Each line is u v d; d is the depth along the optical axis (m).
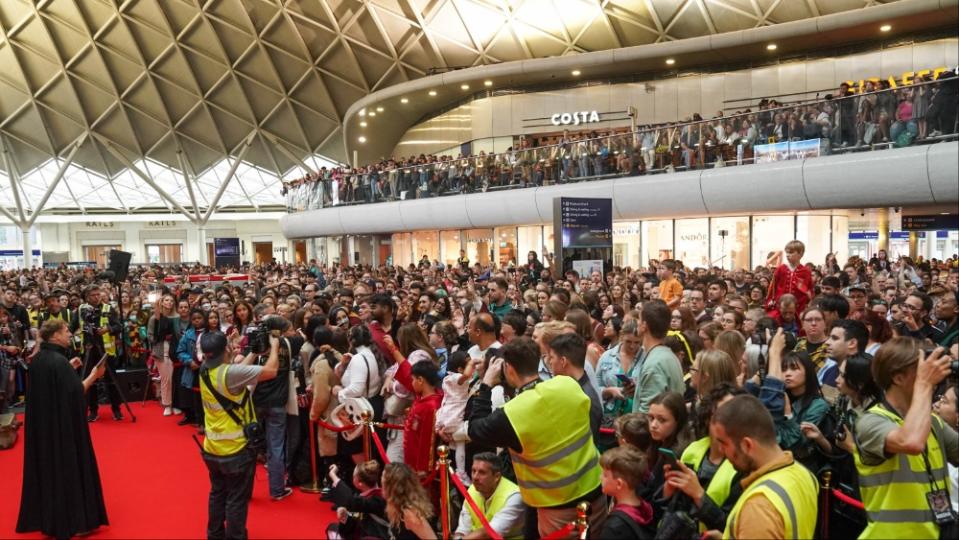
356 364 7.60
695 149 21.25
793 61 27.86
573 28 32.22
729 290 12.47
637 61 29.06
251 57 41.88
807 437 4.66
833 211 21.30
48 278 29.14
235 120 46.53
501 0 32.62
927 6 22.22
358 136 42.66
